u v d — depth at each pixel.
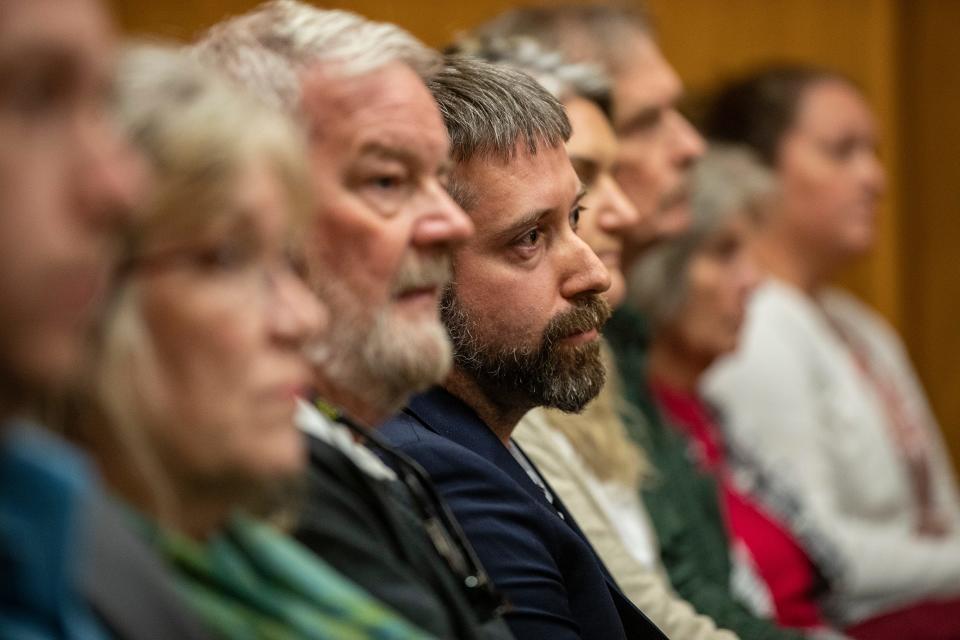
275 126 2.71
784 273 10.12
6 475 2.35
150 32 7.96
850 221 10.14
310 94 3.52
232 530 2.88
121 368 2.55
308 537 3.19
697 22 11.27
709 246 7.66
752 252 8.93
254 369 2.66
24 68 2.22
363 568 3.24
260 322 2.67
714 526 6.82
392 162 3.53
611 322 6.80
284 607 2.84
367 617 2.90
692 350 7.77
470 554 3.72
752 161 7.99
